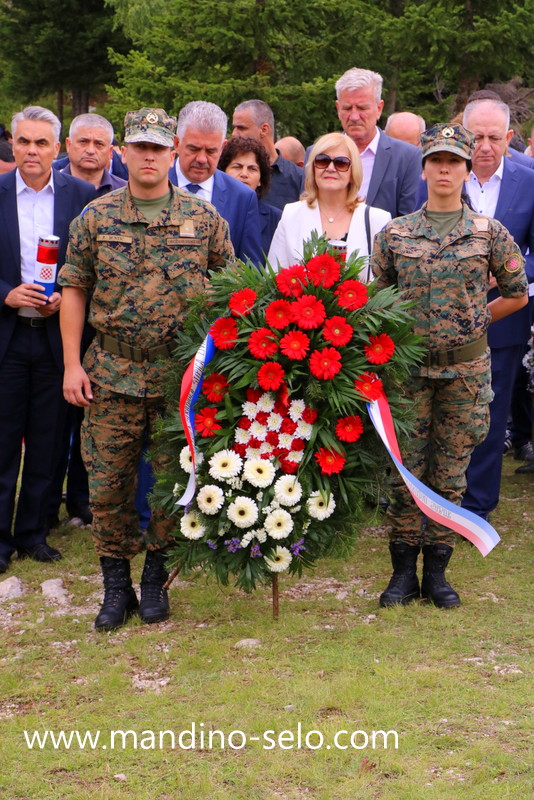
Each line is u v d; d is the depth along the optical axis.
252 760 3.52
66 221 5.58
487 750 3.51
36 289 5.32
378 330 4.48
